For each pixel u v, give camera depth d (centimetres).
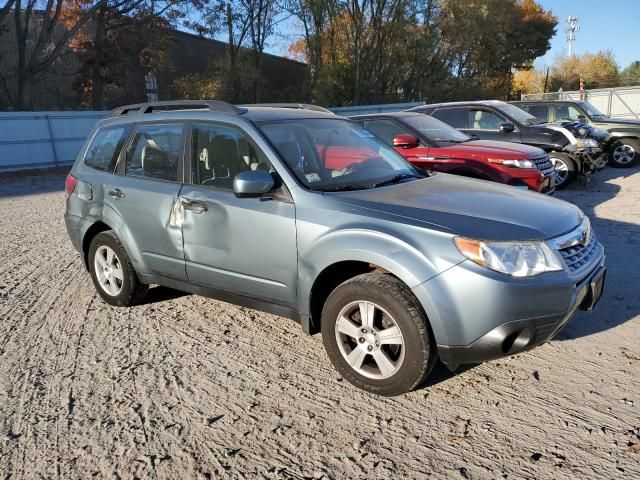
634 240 661
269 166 391
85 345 434
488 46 4378
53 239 831
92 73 3109
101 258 512
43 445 308
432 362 325
